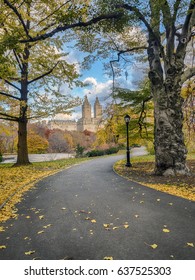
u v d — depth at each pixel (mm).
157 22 9414
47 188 8906
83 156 32906
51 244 3809
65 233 4262
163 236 3941
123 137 23219
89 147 54156
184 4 8953
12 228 4652
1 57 7746
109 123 20125
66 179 10984
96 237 4008
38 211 5797
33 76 19125
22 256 3439
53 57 17375
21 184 9875
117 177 11039
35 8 13289
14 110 19156
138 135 20156
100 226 4543
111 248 3570
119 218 4977
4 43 7754
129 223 4645
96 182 9789
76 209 5828
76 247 3654
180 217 4902
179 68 10422
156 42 11000
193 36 11578
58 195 7559
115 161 20969
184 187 7910
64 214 5453
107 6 8859
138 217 4996
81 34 12594
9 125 21859
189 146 22656
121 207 5820
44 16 14031
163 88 10664
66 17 8422
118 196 7043
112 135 22422
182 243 3654
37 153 47625
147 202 6211
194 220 4699
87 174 12484
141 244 3666
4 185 9734
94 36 12430
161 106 10688
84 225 4641
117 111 18797
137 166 15969
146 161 19438
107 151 36094
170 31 10391
